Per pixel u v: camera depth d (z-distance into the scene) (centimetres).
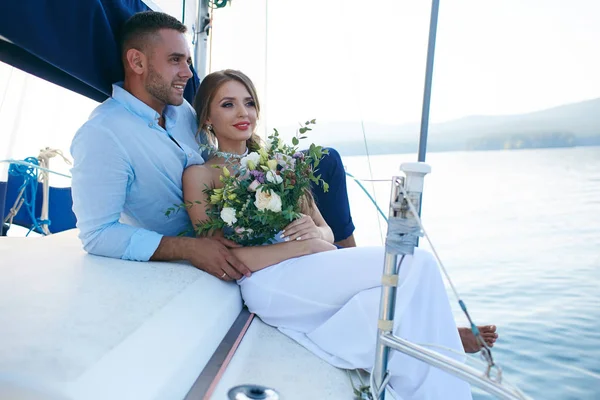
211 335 128
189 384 110
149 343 106
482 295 547
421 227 85
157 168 191
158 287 143
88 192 174
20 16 150
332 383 126
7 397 82
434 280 139
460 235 883
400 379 132
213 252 166
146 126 190
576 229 901
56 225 320
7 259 169
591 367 354
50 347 96
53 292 131
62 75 202
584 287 566
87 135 175
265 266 168
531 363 366
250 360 136
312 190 248
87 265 163
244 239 180
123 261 172
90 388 84
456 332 139
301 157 180
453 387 134
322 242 174
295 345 150
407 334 136
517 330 435
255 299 166
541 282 593
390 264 98
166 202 198
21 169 299
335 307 153
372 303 139
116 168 176
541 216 1031
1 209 277
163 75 197
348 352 136
